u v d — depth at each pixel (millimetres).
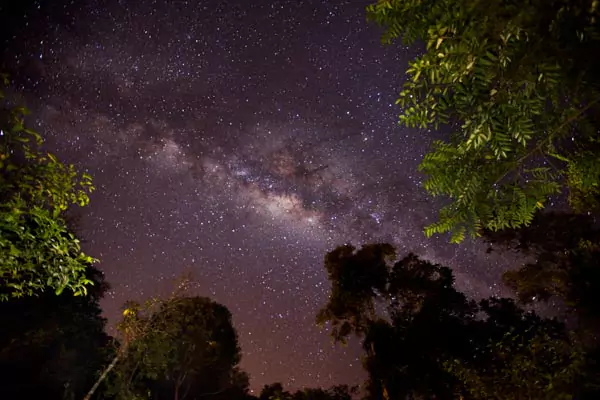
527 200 3680
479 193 3643
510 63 3010
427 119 3260
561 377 8148
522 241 16562
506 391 8812
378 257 22328
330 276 22859
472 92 3029
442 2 3113
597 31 2703
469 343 18469
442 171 3654
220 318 27781
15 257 5074
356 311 22422
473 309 19766
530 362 8758
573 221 15820
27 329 20078
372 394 21062
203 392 27859
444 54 3008
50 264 5250
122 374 14844
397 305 21531
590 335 12773
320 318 22703
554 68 2898
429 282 20766
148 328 14109
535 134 3496
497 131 3074
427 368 19031
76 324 20719
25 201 4883
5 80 4809
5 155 4730
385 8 3307
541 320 17078
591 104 3119
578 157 3695
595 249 14328
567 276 15500
